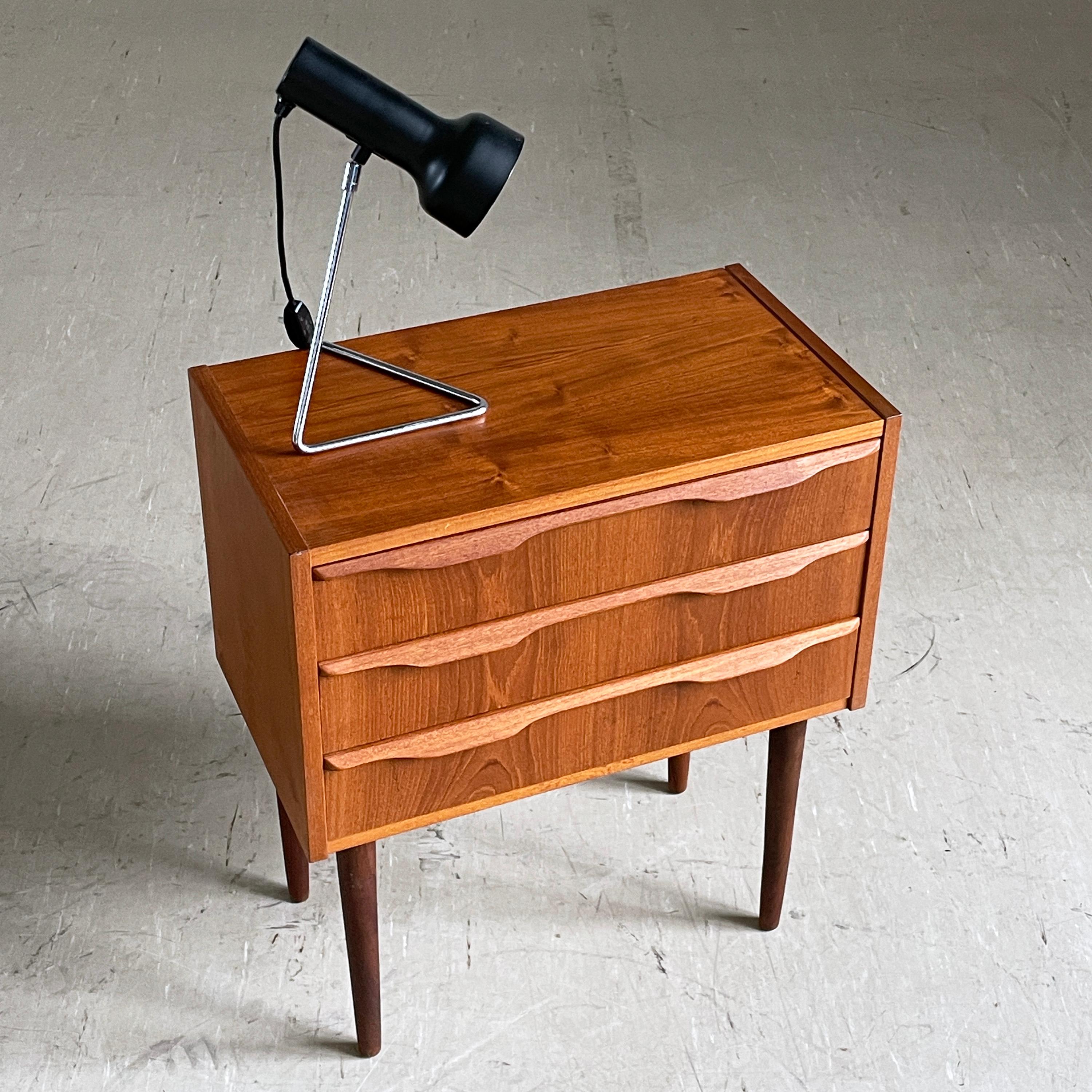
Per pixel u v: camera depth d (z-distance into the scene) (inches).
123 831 86.0
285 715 62.8
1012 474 115.3
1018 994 78.2
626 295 73.3
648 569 62.6
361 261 139.6
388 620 58.7
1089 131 165.8
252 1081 73.2
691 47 181.5
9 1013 75.8
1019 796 89.7
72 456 114.0
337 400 65.2
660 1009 77.1
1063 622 102.0
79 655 97.1
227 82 170.4
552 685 63.9
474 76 173.0
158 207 146.8
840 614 68.4
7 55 174.4
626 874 84.4
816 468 62.9
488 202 59.5
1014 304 136.3
